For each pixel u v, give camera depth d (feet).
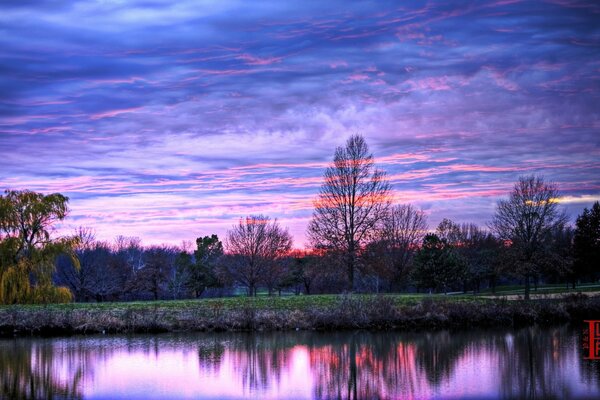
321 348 110.63
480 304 143.74
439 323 135.13
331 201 196.75
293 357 102.32
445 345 114.73
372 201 196.34
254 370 91.97
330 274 204.13
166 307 140.97
